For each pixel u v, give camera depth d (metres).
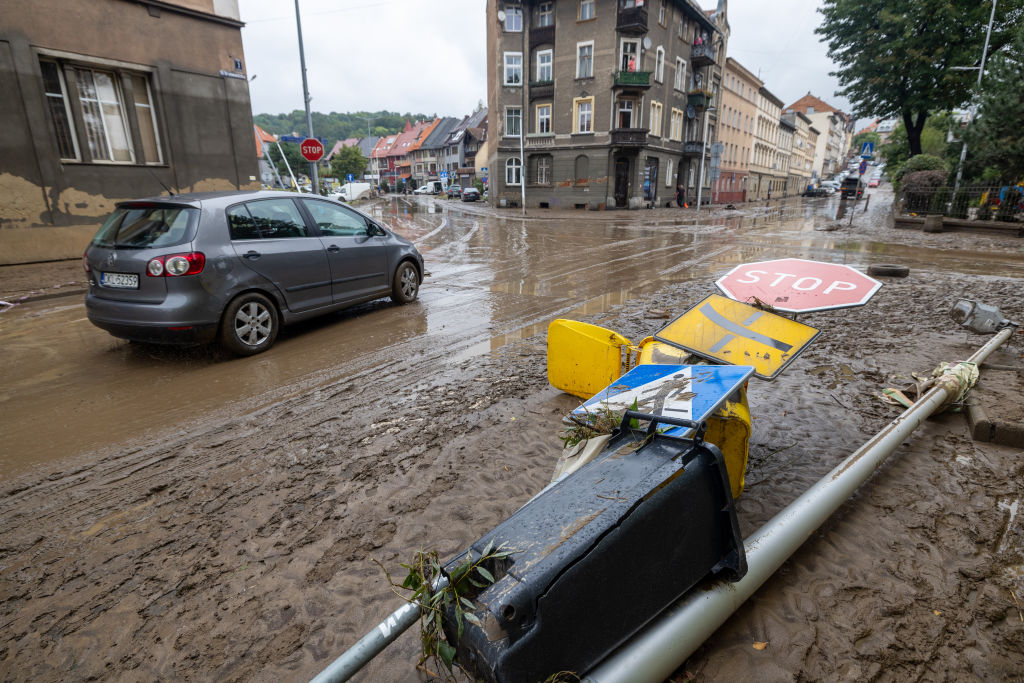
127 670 1.89
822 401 4.02
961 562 2.29
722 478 1.80
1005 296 7.54
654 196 37.91
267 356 5.30
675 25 36.22
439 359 5.16
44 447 3.49
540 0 33.69
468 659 1.40
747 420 2.50
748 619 2.00
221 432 3.69
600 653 1.52
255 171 14.55
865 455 2.67
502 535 1.58
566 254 12.95
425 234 18.47
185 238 4.80
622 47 32.38
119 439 3.59
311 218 6.03
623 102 33.66
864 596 2.11
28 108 10.61
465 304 7.48
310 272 5.84
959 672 1.79
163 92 12.54
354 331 6.16
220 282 4.94
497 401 4.12
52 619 2.12
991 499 2.72
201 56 13.14
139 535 2.61
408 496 2.87
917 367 4.71
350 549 2.46
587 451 2.04
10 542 2.57
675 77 37.59
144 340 4.89
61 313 7.14
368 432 3.65
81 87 11.52
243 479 3.09
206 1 13.06
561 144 35.03
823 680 1.76
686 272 10.11
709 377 2.12
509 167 37.12
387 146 117.06
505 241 16.06
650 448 1.86
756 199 61.03
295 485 3.01
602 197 34.59
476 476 3.05
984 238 15.88
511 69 35.31
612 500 1.61
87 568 2.39
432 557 1.54
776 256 12.19
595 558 1.48
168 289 4.71
